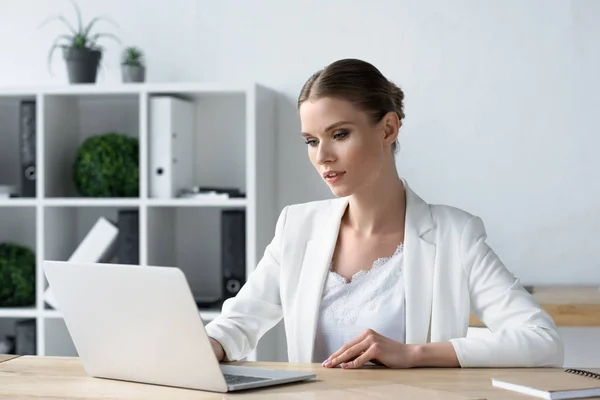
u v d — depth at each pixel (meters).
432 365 1.66
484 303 1.87
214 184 3.68
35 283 3.59
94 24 3.74
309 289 1.97
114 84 3.40
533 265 3.43
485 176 3.46
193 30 3.66
